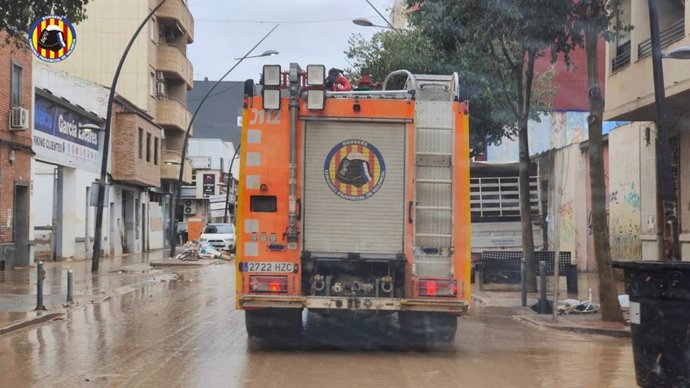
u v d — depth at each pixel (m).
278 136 9.94
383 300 9.77
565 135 39.34
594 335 12.31
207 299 17.75
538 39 14.39
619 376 8.84
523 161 18.38
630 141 22.09
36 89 26.59
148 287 21.12
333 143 9.99
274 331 10.47
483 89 22.12
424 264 9.89
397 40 25.28
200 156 69.31
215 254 36.34
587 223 26.33
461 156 9.96
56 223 31.30
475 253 23.77
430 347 10.78
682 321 7.19
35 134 26.84
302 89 10.03
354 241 9.92
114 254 37.38
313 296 9.82
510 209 24.02
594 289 19.83
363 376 8.64
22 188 25.61
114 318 14.05
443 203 9.95
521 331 12.73
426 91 10.05
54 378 8.52
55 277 22.83
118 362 9.48
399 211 9.94
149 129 40.12
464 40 16.98
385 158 9.98
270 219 9.91
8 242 24.36
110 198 36.44
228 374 8.71
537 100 30.12
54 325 13.09
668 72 15.98
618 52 19.39
